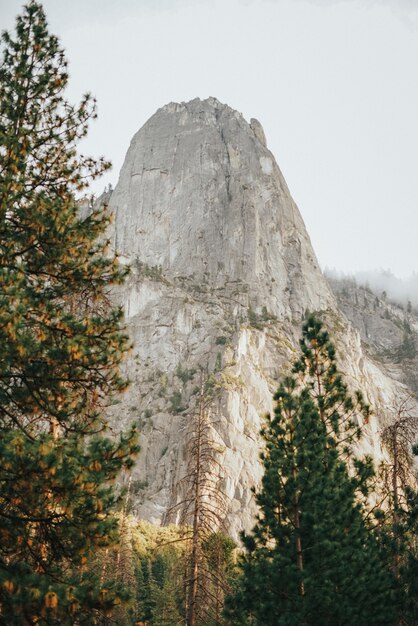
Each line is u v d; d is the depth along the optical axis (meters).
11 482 10.30
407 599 18.83
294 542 18.69
